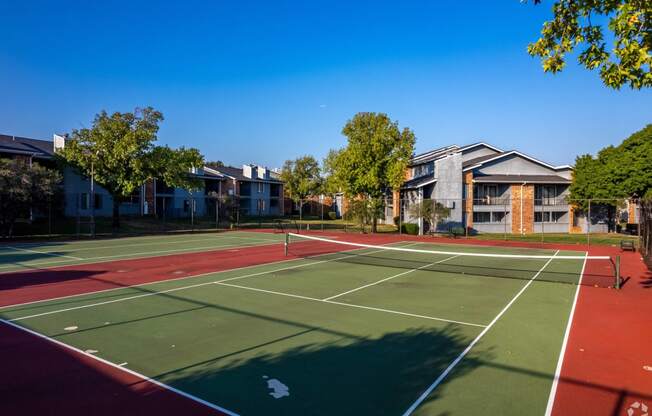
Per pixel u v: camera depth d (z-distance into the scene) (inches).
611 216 1688.0
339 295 470.9
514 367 263.0
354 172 1376.7
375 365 265.1
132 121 1327.5
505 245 1101.7
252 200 2485.2
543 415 203.0
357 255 858.1
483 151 1838.1
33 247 951.6
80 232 1275.8
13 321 360.5
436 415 201.9
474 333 332.8
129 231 1386.6
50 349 291.4
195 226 1637.6
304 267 685.9
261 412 204.4
